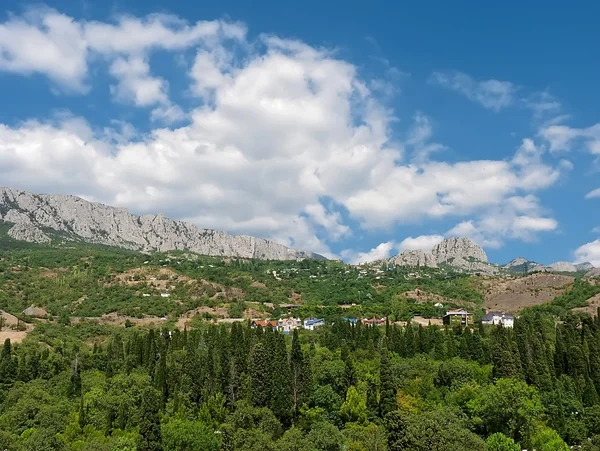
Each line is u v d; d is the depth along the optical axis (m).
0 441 86.94
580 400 121.25
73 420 106.06
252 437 94.50
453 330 178.12
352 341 164.50
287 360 120.25
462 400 112.56
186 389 120.88
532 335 136.62
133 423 104.25
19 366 141.50
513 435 105.25
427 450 86.69
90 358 155.38
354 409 108.38
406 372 125.81
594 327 154.25
